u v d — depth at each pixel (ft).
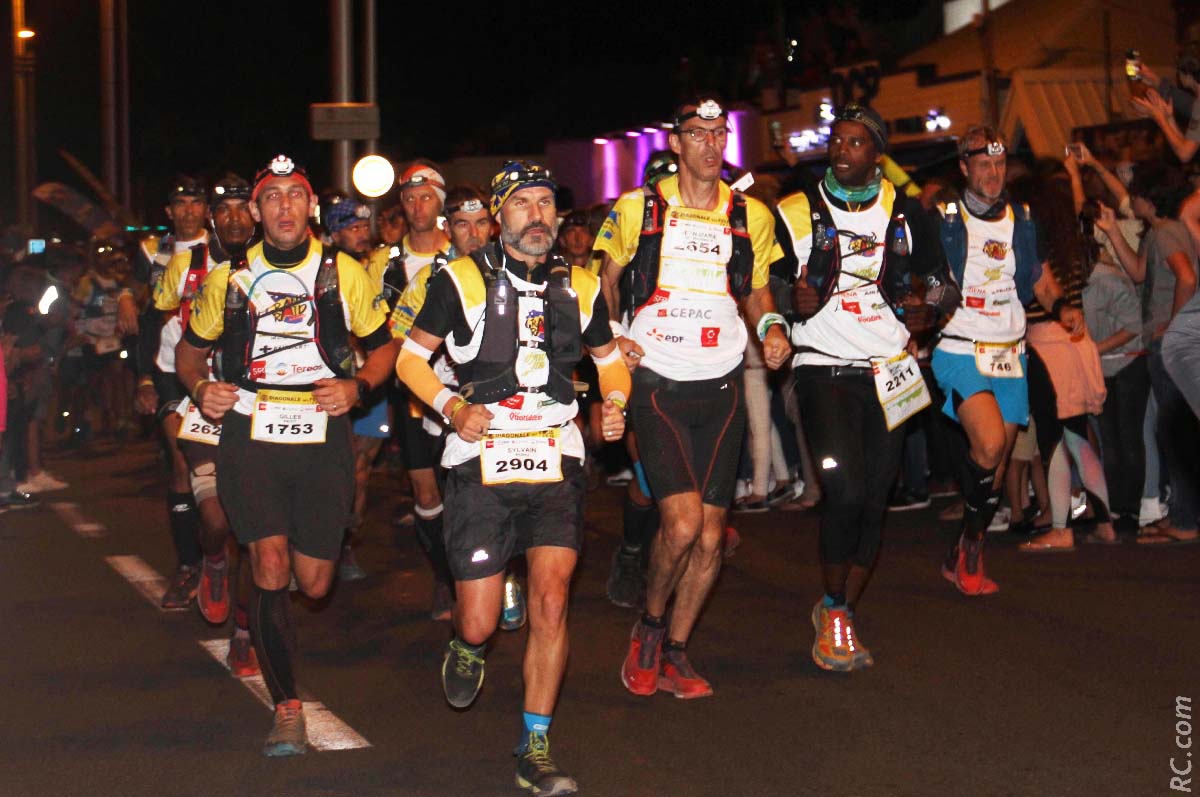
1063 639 20.83
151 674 20.07
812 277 19.30
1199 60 23.03
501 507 15.43
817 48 61.05
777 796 15.02
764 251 18.45
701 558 18.35
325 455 16.99
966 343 22.80
